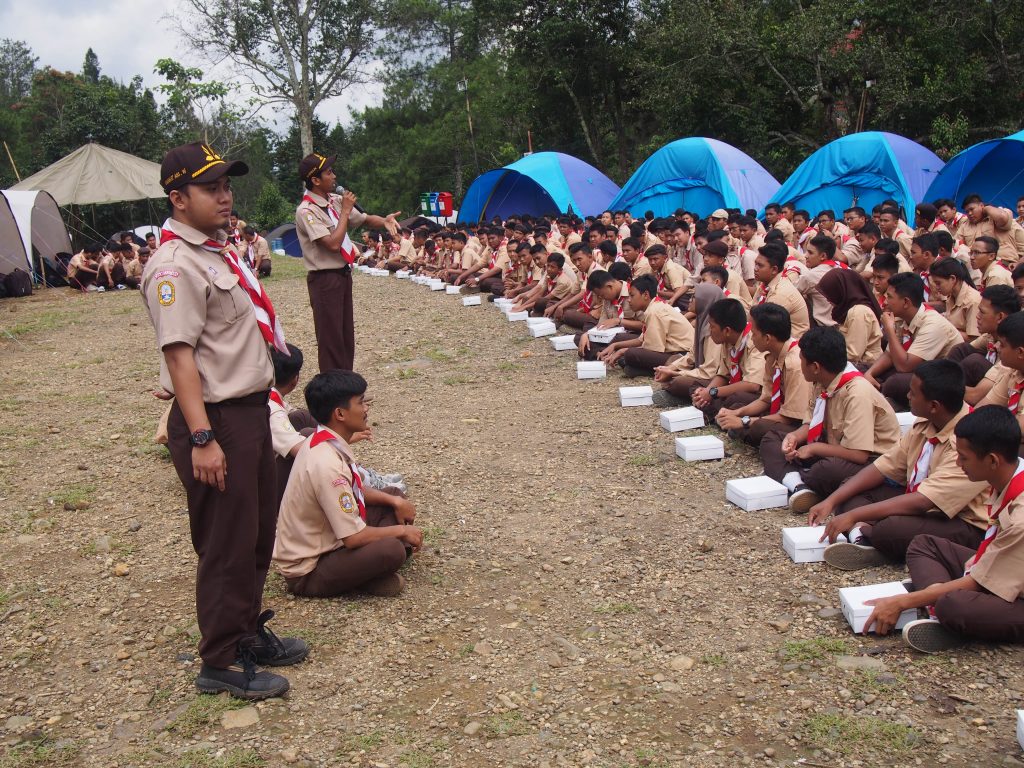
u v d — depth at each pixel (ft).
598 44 94.32
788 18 78.79
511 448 21.39
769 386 19.21
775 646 12.17
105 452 22.63
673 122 84.94
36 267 64.90
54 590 14.84
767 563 14.69
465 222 80.59
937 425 13.83
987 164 52.70
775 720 10.50
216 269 10.62
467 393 26.91
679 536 15.93
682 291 31.89
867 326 23.32
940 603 11.48
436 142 123.13
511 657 12.23
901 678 11.19
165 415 21.80
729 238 37.78
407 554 15.28
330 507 13.60
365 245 69.92
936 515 13.75
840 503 15.19
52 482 20.38
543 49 95.45
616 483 18.72
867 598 12.47
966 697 10.68
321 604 13.93
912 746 9.85
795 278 27.86
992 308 18.47
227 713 11.04
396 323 39.75
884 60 69.00
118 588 14.88
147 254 58.95
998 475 11.56
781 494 16.90
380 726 10.73
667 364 25.72
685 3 78.54
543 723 10.68
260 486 11.36
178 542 16.76
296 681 11.77
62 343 39.29
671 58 83.82
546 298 37.78
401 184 128.67
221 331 10.64
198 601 11.30
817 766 9.64
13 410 27.20
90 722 11.08
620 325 29.86
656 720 10.65
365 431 14.40
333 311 22.66
